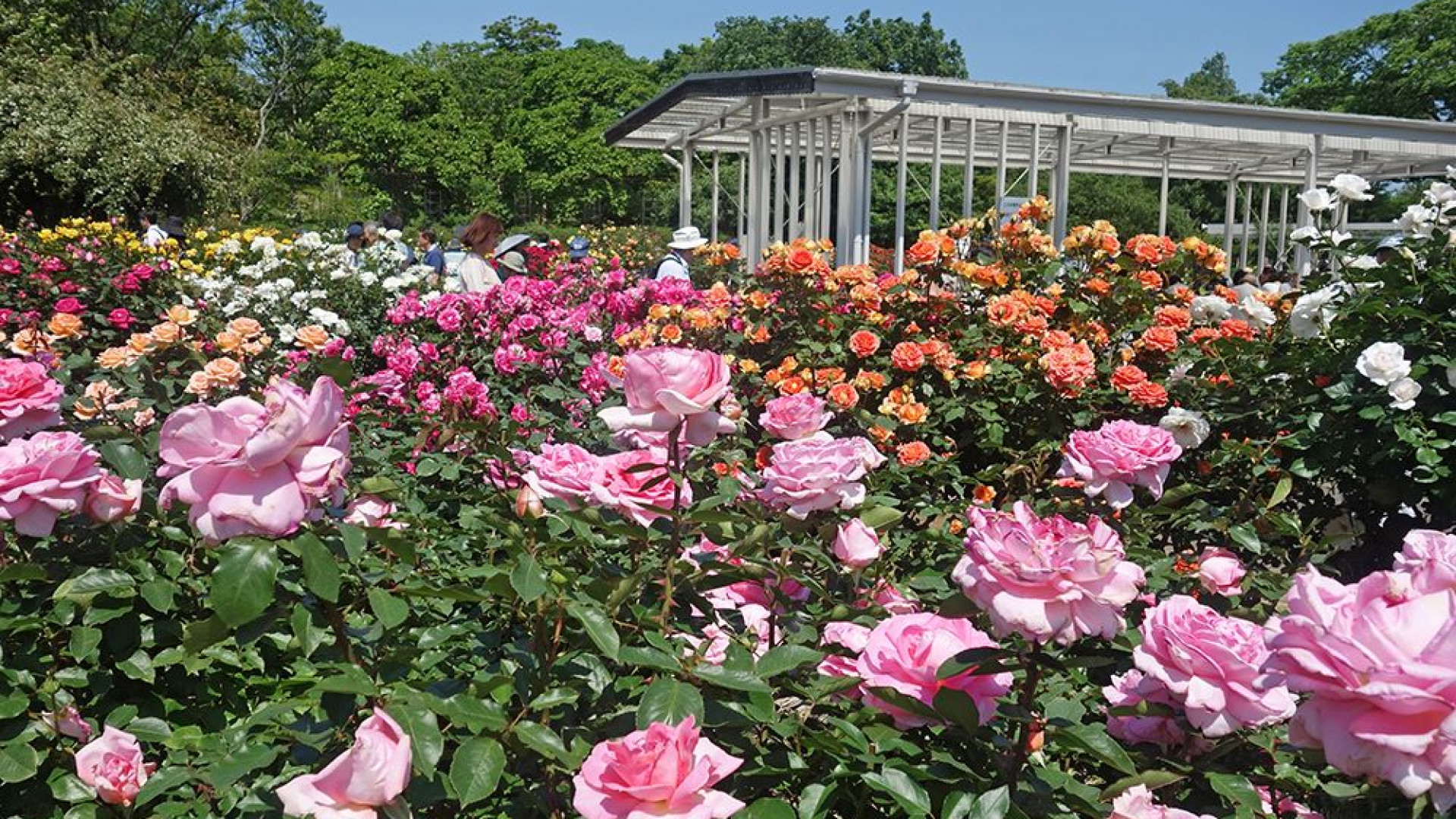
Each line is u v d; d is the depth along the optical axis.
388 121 49.03
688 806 1.11
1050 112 11.79
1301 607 1.13
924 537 2.41
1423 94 38.62
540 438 3.75
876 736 1.42
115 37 42.19
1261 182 19.86
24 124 20.47
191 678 2.13
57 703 1.85
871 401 4.14
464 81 56.81
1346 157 16.95
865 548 1.84
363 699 1.42
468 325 5.17
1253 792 1.50
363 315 8.15
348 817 1.12
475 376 4.95
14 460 1.63
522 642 1.66
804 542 1.90
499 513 2.14
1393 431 3.16
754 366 4.06
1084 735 1.37
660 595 1.70
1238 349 3.64
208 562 2.10
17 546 1.96
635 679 1.50
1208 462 3.52
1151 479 2.34
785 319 4.66
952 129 13.77
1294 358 3.47
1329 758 1.08
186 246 14.07
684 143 15.27
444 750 1.34
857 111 11.30
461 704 1.24
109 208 20.59
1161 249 4.60
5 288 7.47
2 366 2.04
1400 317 3.21
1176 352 4.12
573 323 4.96
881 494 2.24
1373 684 1.01
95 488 1.73
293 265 8.29
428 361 4.96
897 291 4.48
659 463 1.66
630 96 54.16
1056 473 3.68
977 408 3.83
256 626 1.33
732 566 1.66
